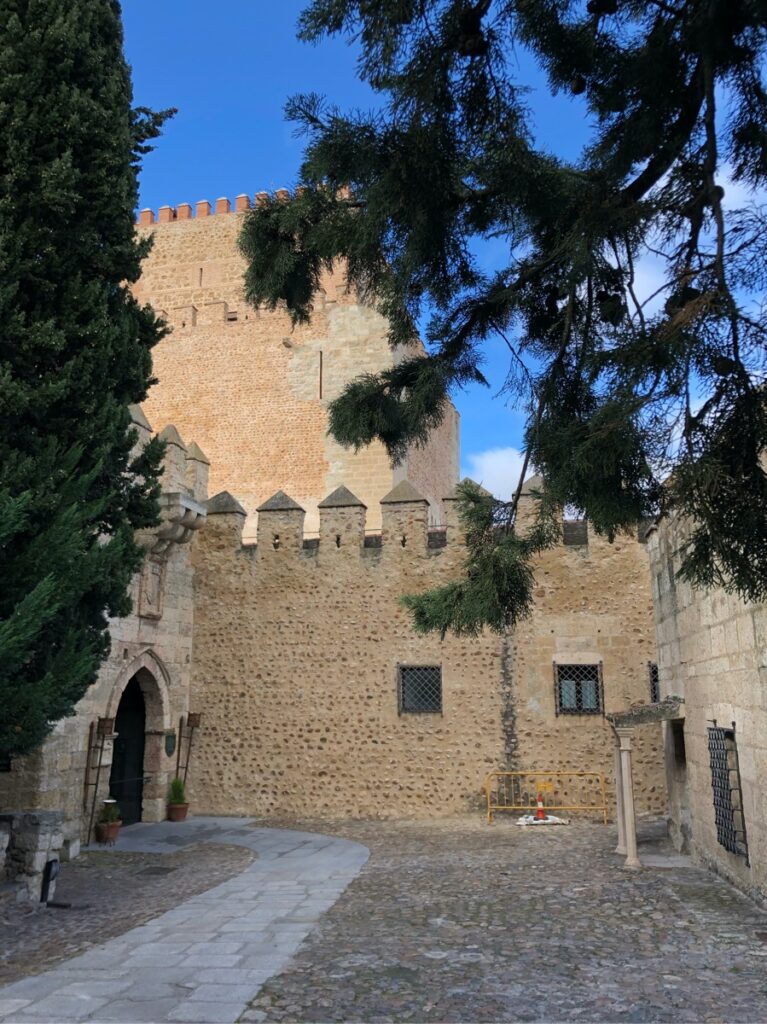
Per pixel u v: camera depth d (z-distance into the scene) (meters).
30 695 8.57
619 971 6.44
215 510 20.42
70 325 9.73
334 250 6.19
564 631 18.06
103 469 10.54
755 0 3.93
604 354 4.63
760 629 8.45
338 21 4.99
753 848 8.88
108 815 15.46
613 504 5.12
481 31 4.89
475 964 6.70
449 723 18.27
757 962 6.61
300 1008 5.68
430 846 14.16
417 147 5.22
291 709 19.12
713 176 4.38
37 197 9.48
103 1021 5.47
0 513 7.91
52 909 9.77
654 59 4.84
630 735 11.95
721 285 4.21
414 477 28.94
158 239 32.12
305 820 18.11
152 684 18.33
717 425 4.39
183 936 8.02
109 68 10.76
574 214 5.69
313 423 28.38
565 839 14.41
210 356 29.94
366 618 19.14
